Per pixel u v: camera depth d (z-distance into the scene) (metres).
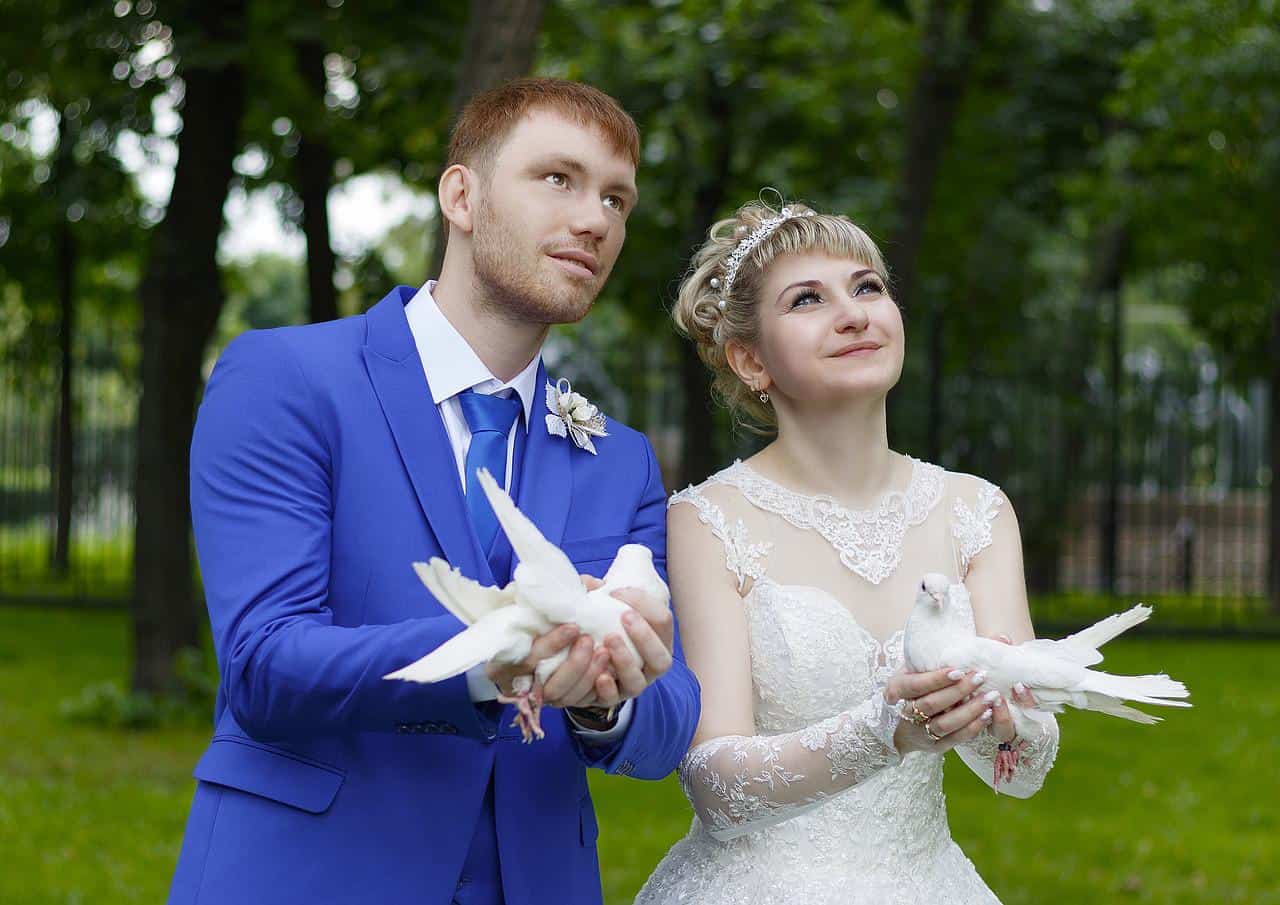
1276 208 13.27
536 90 2.39
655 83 13.16
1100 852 6.34
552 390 2.58
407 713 2.07
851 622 2.74
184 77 8.91
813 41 13.02
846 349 2.74
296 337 2.42
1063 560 17.14
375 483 2.34
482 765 2.31
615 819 6.71
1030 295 16.92
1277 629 13.48
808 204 2.93
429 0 9.37
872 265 2.80
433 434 2.39
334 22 8.73
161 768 7.60
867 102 13.80
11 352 15.73
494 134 2.38
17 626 12.93
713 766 2.52
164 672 9.05
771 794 2.44
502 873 2.32
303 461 2.31
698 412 13.25
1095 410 15.25
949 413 14.86
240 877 2.22
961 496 2.93
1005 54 15.24
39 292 16.33
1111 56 15.49
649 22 13.36
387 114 11.15
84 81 9.62
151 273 9.02
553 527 2.45
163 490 9.05
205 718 8.84
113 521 15.94
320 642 2.10
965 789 7.57
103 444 15.68
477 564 2.34
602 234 2.37
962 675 2.15
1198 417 16.12
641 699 2.26
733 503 2.84
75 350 16.17
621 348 15.56
